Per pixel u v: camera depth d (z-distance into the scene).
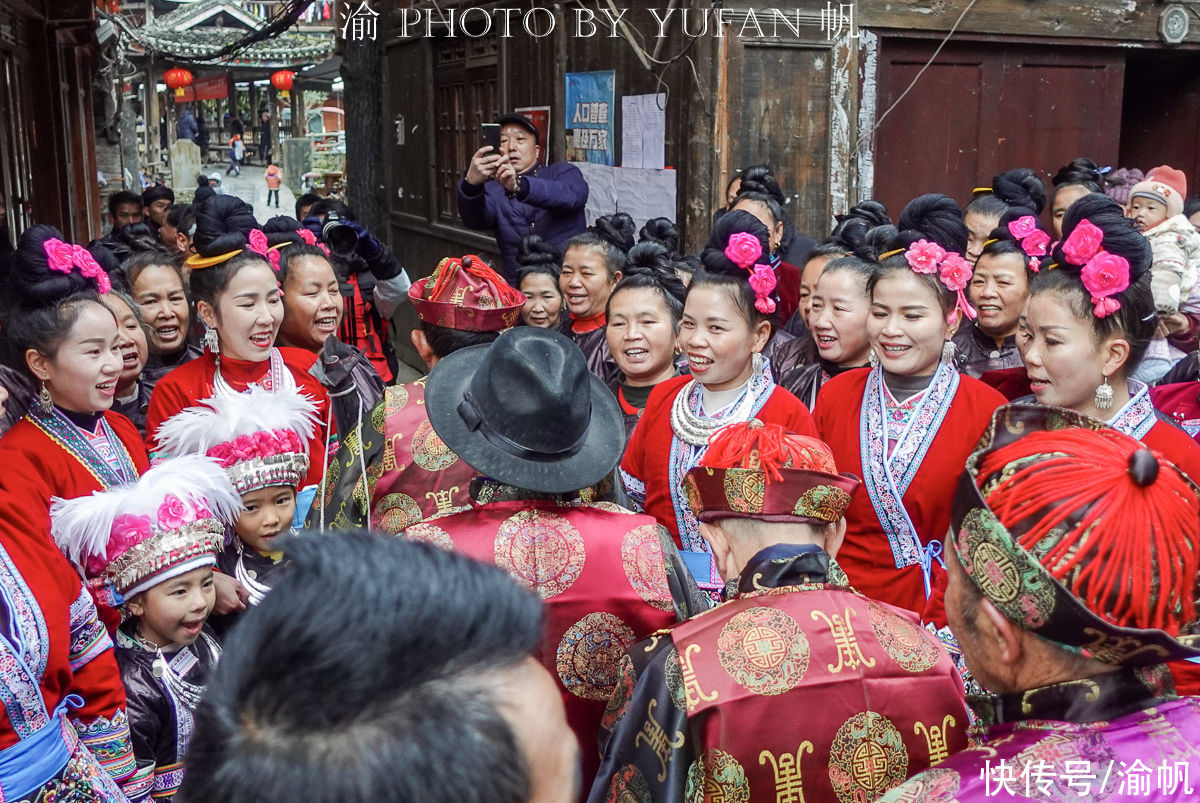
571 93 7.08
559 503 1.83
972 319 3.26
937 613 2.26
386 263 5.07
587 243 4.07
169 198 7.69
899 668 1.53
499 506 1.80
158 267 3.77
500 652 0.73
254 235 3.58
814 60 5.86
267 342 3.28
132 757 1.92
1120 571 1.03
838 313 3.12
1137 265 2.19
